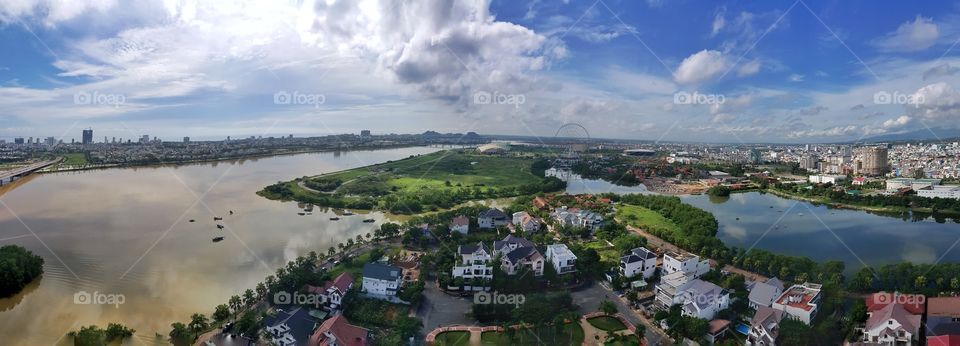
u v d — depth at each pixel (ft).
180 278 419.95
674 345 302.66
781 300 338.13
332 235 576.61
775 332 307.17
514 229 580.30
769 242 571.28
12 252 419.54
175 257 478.59
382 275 375.45
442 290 392.27
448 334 320.50
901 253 522.47
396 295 371.97
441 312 353.72
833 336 306.35
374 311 345.10
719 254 469.57
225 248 512.22
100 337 303.48
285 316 312.09
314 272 404.16
